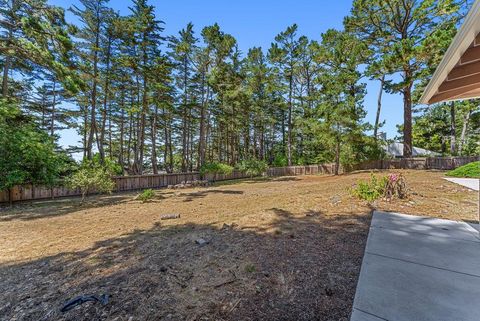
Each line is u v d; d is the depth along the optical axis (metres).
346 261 2.54
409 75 14.48
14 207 8.34
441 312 1.65
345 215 4.48
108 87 17.08
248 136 28.78
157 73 15.98
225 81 19.62
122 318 1.79
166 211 6.56
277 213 4.99
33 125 11.09
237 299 1.96
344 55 17.33
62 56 9.80
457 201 5.25
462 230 3.46
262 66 22.67
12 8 9.08
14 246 3.95
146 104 16.58
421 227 3.63
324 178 14.57
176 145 29.77
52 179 9.59
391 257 2.61
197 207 6.99
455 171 10.05
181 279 2.36
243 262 2.67
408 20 14.98
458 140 20.14
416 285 2.02
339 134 15.53
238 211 5.91
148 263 2.85
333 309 1.75
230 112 23.77
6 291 2.38
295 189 9.95
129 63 14.84
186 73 20.41
